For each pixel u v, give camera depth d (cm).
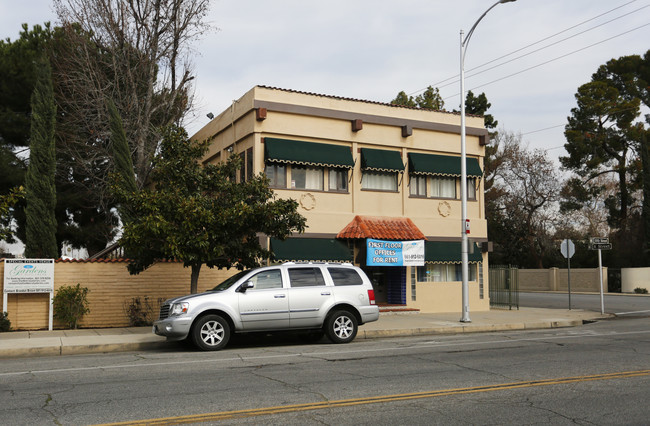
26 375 933
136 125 2331
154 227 1405
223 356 1149
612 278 4281
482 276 2303
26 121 2434
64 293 1655
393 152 2164
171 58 2447
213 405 705
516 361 1037
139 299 1781
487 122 4506
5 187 2369
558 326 1850
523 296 3738
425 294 2172
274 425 617
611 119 4647
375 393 770
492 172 4584
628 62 4762
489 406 699
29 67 2411
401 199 2170
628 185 4712
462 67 1861
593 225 5144
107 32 2323
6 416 659
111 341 1364
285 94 1988
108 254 2119
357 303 1391
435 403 715
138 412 673
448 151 2286
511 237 4734
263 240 1839
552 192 4569
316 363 1035
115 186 1521
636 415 657
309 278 1369
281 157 1908
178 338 1252
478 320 1867
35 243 1773
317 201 2008
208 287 1878
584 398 741
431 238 2205
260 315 1298
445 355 1123
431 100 4128
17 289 1593
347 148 2075
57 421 636
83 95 2328
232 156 1666
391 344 1328
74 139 2378
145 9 2355
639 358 1065
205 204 1505
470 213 2325
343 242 2033
